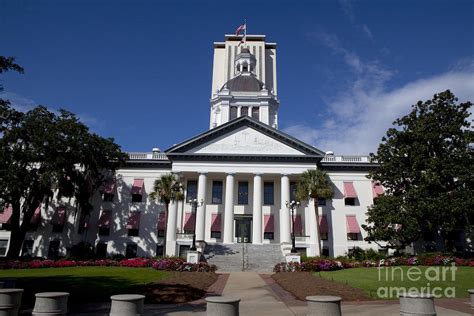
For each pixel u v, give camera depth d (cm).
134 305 1053
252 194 4938
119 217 4822
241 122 4856
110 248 4694
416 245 4525
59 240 4675
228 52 9231
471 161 3578
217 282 2577
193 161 4728
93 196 4881
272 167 4703
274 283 2516
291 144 4775
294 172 4681
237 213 4834
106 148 4397
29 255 4609
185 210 4812
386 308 1507
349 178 5000
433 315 1059
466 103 3766
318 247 4372
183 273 2872
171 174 4309
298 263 3194
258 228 4488
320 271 3050
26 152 3775
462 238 4559
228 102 6206
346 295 1814
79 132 4162
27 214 4025
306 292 1906
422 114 3978
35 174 3928
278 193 4916
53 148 3916
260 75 9019
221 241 4703
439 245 4509
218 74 9400
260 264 3738
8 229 4591
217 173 4747
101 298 1698
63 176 3997
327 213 4834
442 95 3850
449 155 3666
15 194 3781
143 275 2625
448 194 3475
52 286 1973
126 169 5022
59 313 1084
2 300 1075
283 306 1614
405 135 3931
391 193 4250
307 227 4722
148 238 4728
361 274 2686
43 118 3994
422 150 3722
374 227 3928
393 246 3922
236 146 4769
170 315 1378
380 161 4144
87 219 4719
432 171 3641
